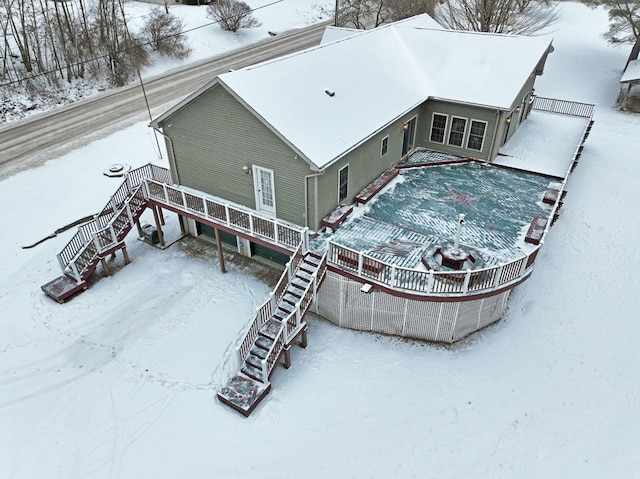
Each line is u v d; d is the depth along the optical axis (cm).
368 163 1686
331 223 1477
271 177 1484
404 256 1367
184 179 1762
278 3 5656
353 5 4453
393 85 1875
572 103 2470
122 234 1680
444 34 2191
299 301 1280
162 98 3225
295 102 1473
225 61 3984
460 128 1972
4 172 2327
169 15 4156
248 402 1174
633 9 3347
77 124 2891
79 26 3650
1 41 3509
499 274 1229
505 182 1823
